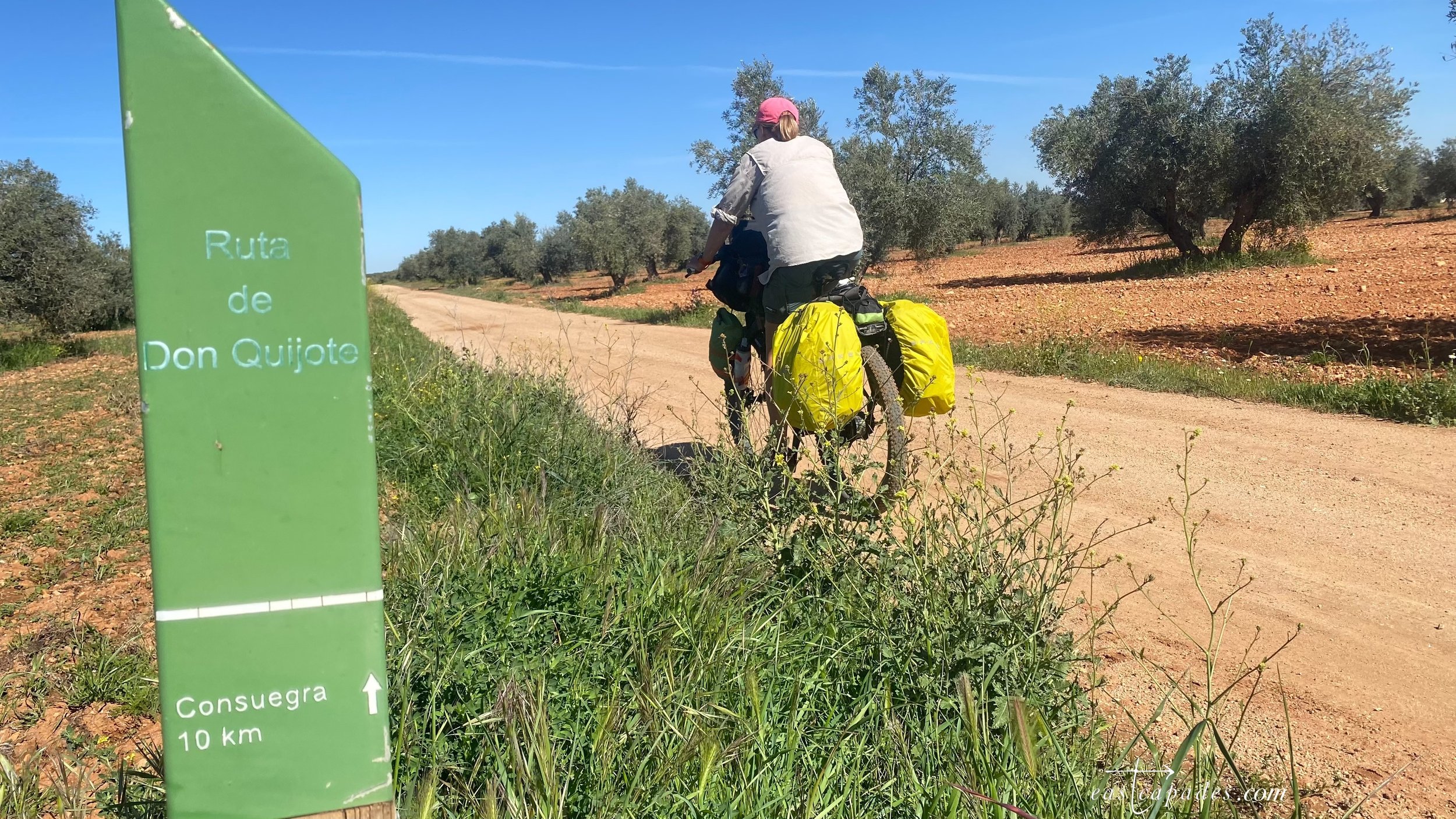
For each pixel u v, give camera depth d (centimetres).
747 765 240
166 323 160
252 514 167
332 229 165
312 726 175
